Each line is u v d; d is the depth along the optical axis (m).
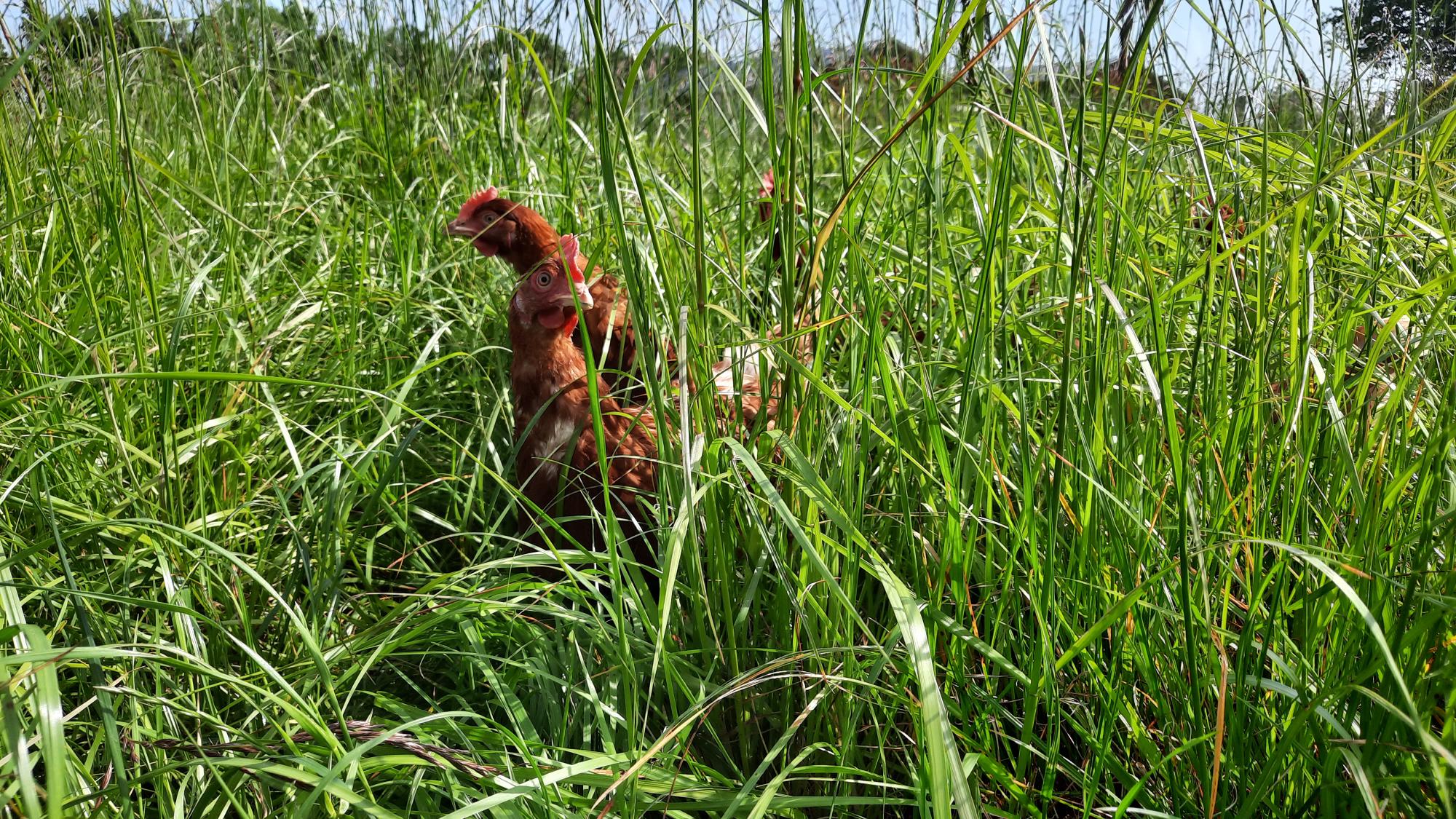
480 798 1.58
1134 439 1.92
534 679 1.92
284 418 2.54
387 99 4.23
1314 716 1.37
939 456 1.70
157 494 2.27
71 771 1.45
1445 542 1.50
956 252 2.53
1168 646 1.60
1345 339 1.70
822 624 1.73
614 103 1.61
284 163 3.92
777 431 1.70
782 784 1.73
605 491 1.69
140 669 1.86
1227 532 1.57
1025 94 2.00
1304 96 2.14
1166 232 2.37
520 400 2.42
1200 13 2.02
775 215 1.74
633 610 1.99
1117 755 1.76
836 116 3.36
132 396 2.54
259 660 1.51
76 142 3.21
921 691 1.28
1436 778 1.06
